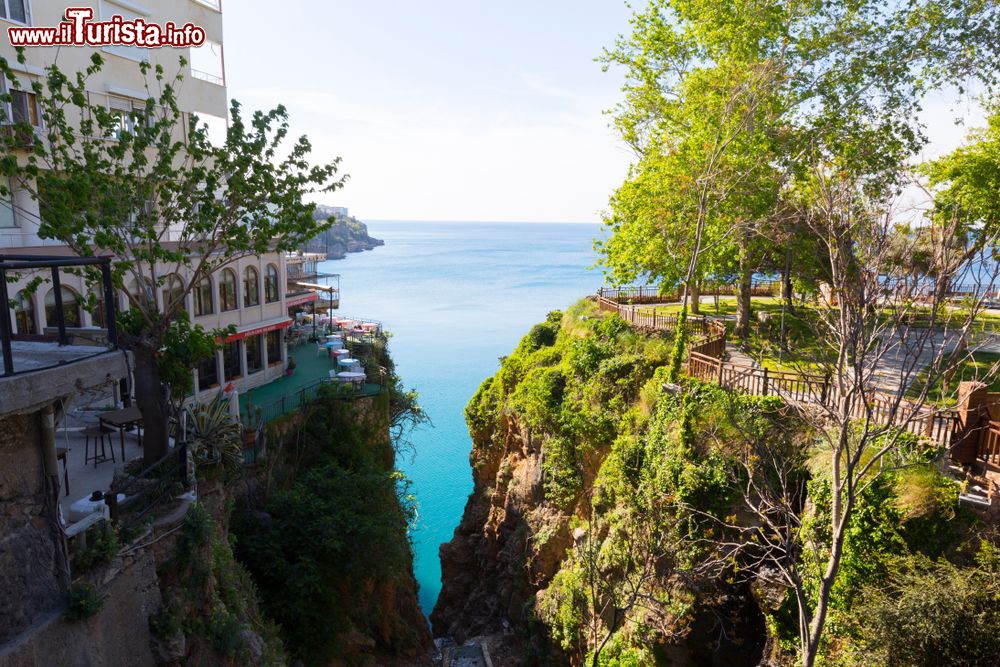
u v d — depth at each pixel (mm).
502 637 28250
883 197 11773
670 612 17453
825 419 14664
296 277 43312
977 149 21328
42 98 12453
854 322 11016
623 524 20391
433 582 36594
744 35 23406
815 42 22094
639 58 25688
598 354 26547
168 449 13078
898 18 21016
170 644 10789
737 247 23844
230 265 27484
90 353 9508
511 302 126375
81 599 8961
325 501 21156
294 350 38500
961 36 19812
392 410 33188
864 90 21016
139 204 13117
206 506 15359
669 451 18781
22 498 8672
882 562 13414
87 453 13539
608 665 19094
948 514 13086
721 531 17078
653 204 24188
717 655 17578
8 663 7859
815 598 14523
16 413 8227
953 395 17141
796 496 16031
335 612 19812
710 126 22484
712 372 19531
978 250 10492
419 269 199750
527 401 29797
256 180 14133
